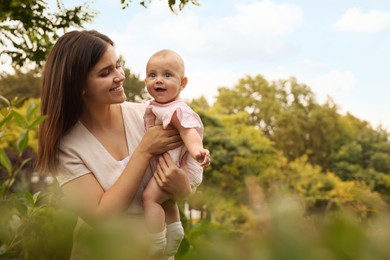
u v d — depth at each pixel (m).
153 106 2.16
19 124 0.98
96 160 2.06
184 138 2.07
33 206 1.22
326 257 0.18
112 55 2.01
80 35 2.01
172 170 2.00
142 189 2.09
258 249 0.19
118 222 0.24
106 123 2.15
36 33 4.93
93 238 0.23
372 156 34.75
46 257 0.41
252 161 25.12
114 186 1.96
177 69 2.19
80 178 2.04
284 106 35.88
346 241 0.19
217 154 24.70
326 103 35.00
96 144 2.08
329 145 35.34
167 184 2.00
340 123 35.12
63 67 1.99
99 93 1.99
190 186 2.06
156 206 2.02
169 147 2.05
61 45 2.02
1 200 1.07
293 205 0.20
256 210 0.22
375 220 0.20
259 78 36.19
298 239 0.19
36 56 4.93
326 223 0.19
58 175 2.08
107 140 2.12
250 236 0.21
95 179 2.05
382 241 0.19
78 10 4.84
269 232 0.20
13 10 4.71
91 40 1.99
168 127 2.09
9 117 1.39
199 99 36.31
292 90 35.72
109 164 2.06
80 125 2.12
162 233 2.03
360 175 33.41
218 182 24.11
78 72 1.97
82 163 2.05
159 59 2.19
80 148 2.05
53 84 2.02
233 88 36.72
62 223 0.46
